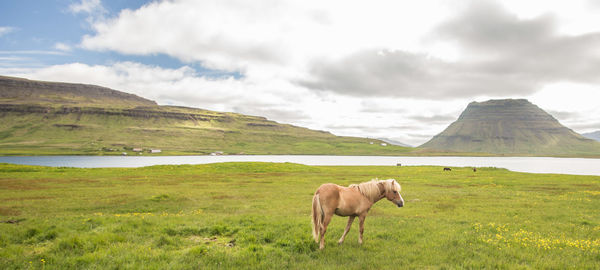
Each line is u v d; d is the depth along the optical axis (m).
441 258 8.97
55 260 8.00
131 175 48.28
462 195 27.61
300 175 51.03
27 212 18.53
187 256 8.52
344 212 10.04
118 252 8.71
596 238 12.23
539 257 9.06
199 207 21.16
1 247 9.16
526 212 18.72
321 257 8.91
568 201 23.62
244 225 12.85
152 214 17.28
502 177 48.41
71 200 23.67
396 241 11.20
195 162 181.62
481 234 12.12
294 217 15.59
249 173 54.91
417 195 27.48
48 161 166.75
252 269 7.78
